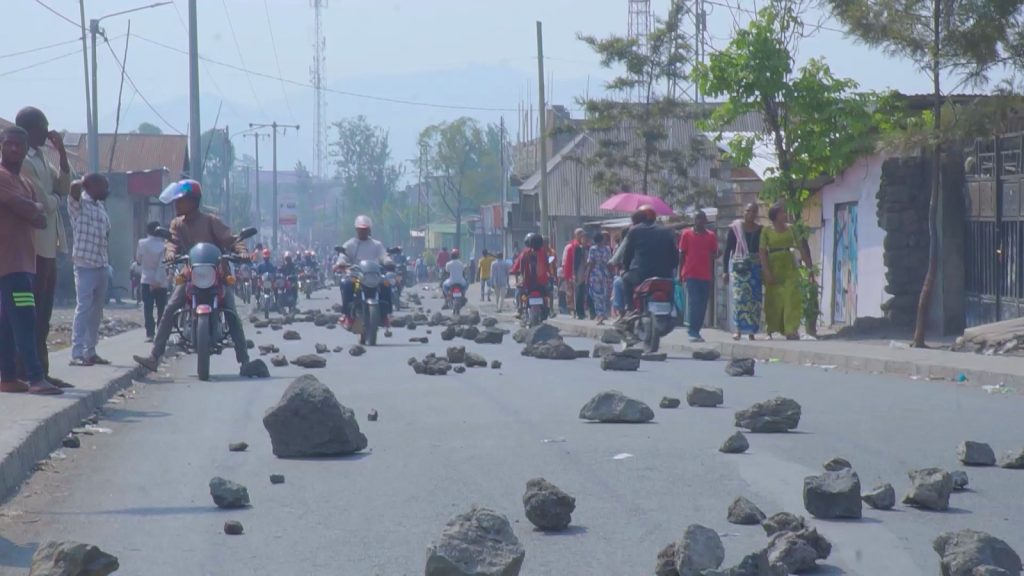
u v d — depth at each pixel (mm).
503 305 87875
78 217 28672
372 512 13953
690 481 15508
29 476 16219
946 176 40312
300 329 56031
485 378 28797
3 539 12711
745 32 42219
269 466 16984
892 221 41219
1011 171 37188
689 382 27797
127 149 142250
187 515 13867
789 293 39500
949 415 21703
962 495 14523
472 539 10461
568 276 61406
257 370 30000
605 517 13516
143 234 105250
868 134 42062
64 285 82562
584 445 18344
